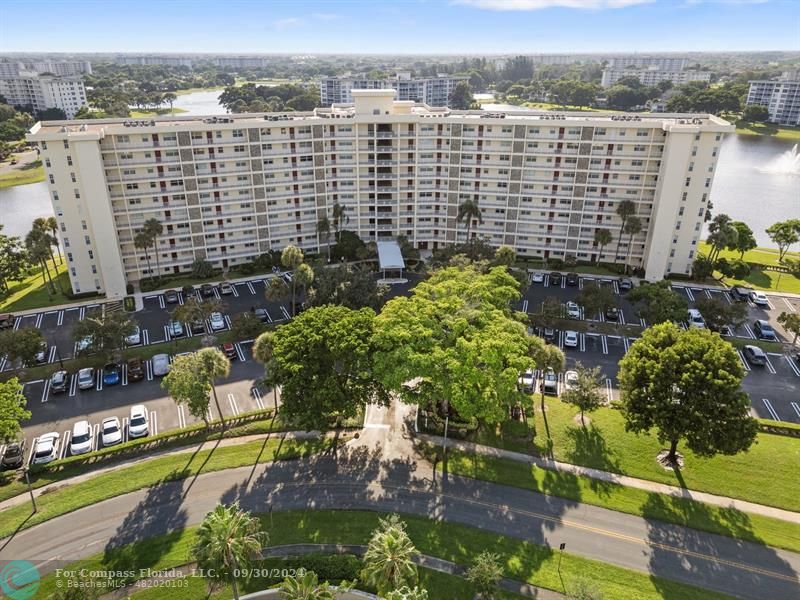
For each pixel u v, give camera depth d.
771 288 109.06
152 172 105.25
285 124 110.69
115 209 104.81
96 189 96.81
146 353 85.06
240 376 80.62
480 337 65.12
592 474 62.34
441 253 108.88
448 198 121.44
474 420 70.06
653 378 58.78
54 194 95.62
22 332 77.50
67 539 53.72
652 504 58.19
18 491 59.28
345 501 58.28
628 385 62.25
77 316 96.88
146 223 103.00
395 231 124.19
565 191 115.50
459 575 50.25
